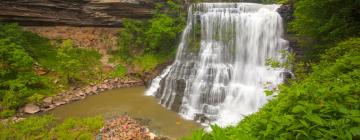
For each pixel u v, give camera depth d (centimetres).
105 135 1216
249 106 1650
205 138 328
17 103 1598
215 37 2178
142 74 2355
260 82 1756
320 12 1244
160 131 1359
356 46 816
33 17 2442
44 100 1752
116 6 2602
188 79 1977
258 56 1933
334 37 1183
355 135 306
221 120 1553
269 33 1906
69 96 1900
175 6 2488
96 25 2709
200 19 2294
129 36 2598
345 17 1166
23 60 1806
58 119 1491
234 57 2052
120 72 2380
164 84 2045
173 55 2380
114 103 1823
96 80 2220
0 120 1425
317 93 402
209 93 1797
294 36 1775
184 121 1526
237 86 1814
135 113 1631
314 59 1415
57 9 2505
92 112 1628
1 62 1792
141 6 2645
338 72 638
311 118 325
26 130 1250
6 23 2338
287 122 341
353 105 365
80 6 2562
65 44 2428
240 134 364
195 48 2236
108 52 2588
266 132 340
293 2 1864
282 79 1630
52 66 2189
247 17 2022
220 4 2286
